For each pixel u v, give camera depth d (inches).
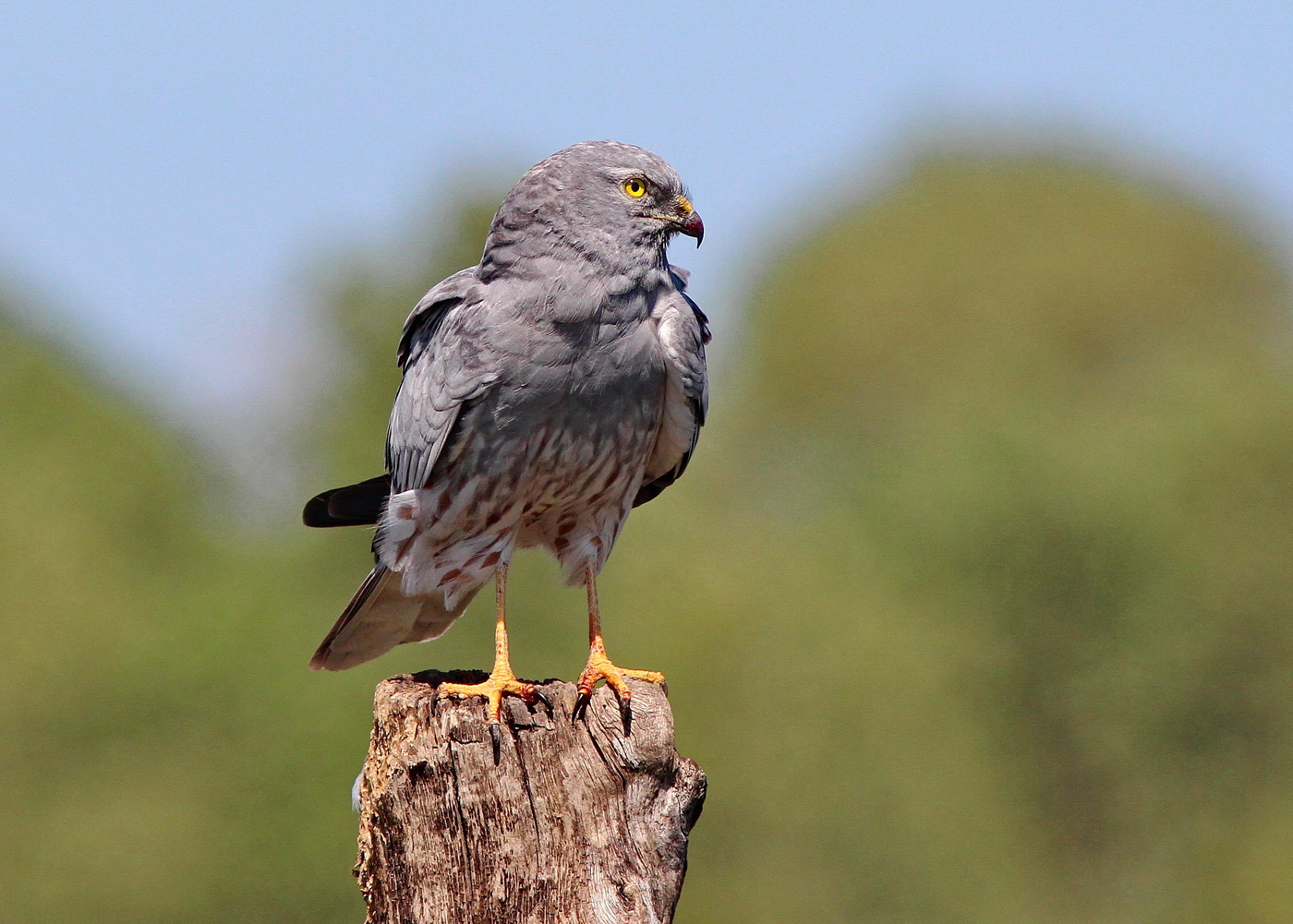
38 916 611.2
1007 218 1425.9
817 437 1288.1
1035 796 732.0
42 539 704.4
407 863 208.8
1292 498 742.5
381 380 756.0
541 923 205.3
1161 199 1444.4
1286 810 725.3
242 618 676.7
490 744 208.2
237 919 611.2
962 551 746.2
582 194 250.2
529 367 247.3
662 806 210.5
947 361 1337.4
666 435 268.4
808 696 687.1
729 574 736.3
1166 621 731.4
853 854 667.4
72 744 644.1
